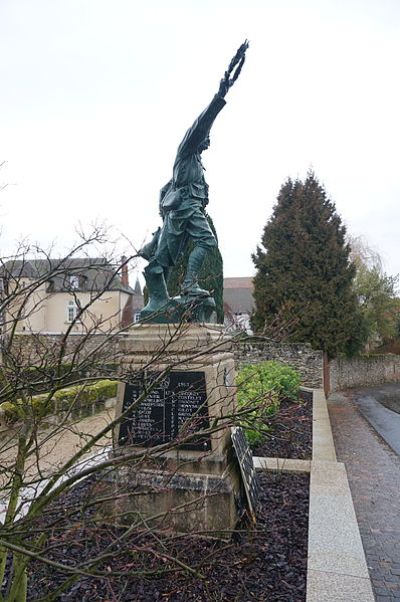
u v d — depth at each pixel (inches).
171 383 199.5
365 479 307.1
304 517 201.2
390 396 861.8
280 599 137.6
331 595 129.6
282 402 510.0
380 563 183.3
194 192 237.5
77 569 86.6
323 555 152.7
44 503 105.4
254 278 917.8
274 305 878.4
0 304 115.6
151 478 186.1
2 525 99.0
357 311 901.2
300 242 877.8
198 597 139.6
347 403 751.7
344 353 895.1
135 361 198.5
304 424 407.2
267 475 257.8
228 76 212.1
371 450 398.3
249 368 569.9
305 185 908.6
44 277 115.6
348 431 491.2
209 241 233.1
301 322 837.2
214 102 213.9
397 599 155.6
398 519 232.2
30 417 116.0
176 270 258.1
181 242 236.2
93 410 433.7
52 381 113.2
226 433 205.6
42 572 150.3
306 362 755.4
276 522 196.7
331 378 927.0
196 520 183.5
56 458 291.9
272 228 907.4
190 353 187.3
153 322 218.2
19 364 120.3
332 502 200.5
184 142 230.8
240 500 194.9
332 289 856.3
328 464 265.0
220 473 187.3
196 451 191.6
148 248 237.5
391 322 1251.8
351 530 172.4
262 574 152.9
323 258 872.3
